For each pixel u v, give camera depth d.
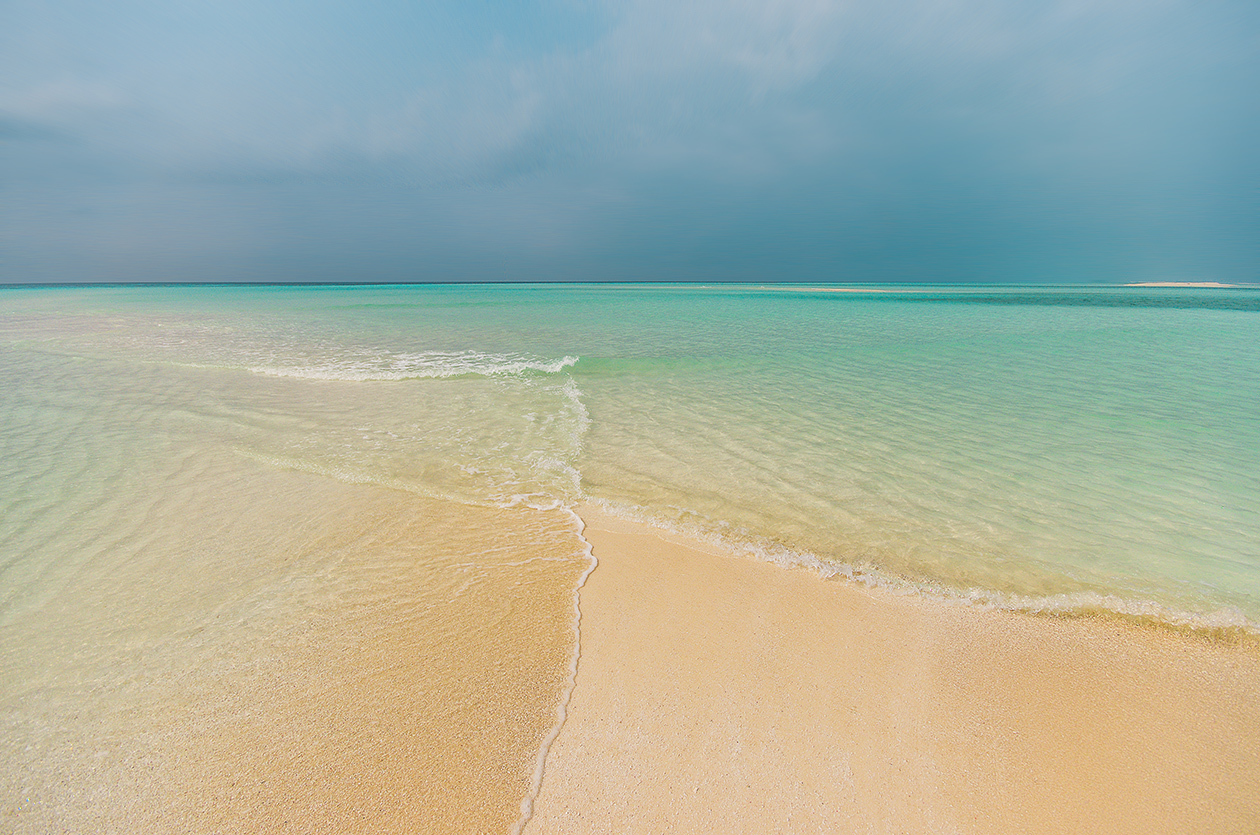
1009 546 4.95
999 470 6.74
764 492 6.07
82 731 2.69
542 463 6.82
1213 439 7.88
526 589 4.10
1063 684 3.25
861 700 3.07
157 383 10.81
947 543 5.00
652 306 36.44
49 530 4.77
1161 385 11.48
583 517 5.39
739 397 10.34
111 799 2.35
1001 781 2.56
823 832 2.31
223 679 3.06
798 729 2.83
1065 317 28.84
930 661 3.43
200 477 6.10
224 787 2.41
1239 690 3.22
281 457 6.82
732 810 2.39
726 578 4.37
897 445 7.64
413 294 54.41
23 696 2.89
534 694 3.02
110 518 5.04
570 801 2.41
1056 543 5.01
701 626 3.72
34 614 3.60
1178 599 4.16
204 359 13.79
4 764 2.50
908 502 5.84
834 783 2.53
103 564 4.25
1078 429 8.40
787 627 3.75
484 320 25.28
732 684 3.16
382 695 2.97
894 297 52.69
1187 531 5.23
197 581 4.05
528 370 12.87
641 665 3.30
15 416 8.28
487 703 2.94
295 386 10.83
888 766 2.63
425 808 2.34
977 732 2.85
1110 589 4.29
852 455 7.24
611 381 11.77
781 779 2.54
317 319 25.02
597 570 4.43
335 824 2.26
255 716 2.80
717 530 5.18
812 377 12.26
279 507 5.39
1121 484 6.32
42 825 2.24
